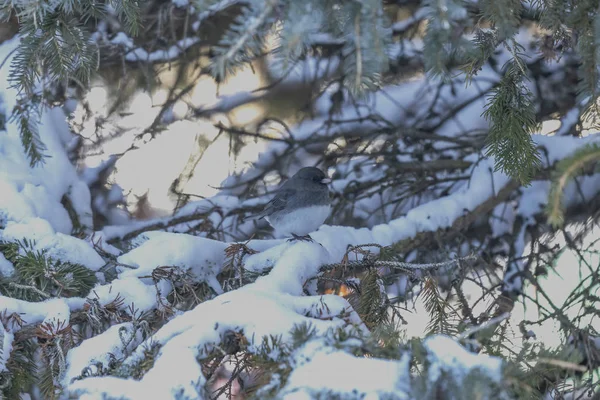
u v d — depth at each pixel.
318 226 8.90
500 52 11.73
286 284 6.19
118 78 11.93
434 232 9.77
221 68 4.02
